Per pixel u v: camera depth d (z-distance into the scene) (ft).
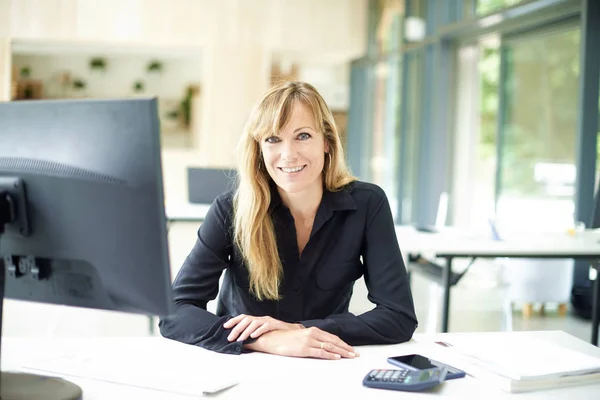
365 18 30.17
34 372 4.27
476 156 19.99
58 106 3.81
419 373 4.05
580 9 14.56
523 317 13.83
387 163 28.27
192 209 14.43
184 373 4.22
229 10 29.12
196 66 40.86
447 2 21.17
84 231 3.83
